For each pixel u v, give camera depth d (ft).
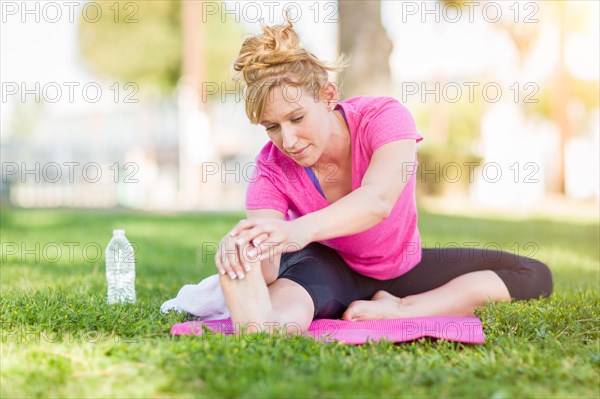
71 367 6.43
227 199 62.13
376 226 8.91
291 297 8.15
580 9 67.10
